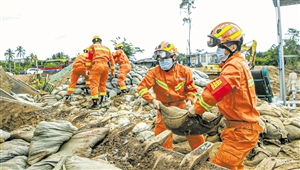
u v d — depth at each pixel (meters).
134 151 3.00
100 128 3.54
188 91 4.12
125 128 3.61
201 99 2.66
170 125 3.07
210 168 2.40
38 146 2.95
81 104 8.59
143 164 2.75
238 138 2.73
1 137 3.27
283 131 4.88
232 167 2.75
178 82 4.02
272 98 9.66
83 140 3.26
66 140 3.21
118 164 2.89
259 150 4.47
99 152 3.22
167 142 4.05
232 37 2.78
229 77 2.56
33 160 2.82
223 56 2.87
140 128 5.76
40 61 52.44
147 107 7.91
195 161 2.40
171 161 2.59
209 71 23.38
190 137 3.82
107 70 8.09
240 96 2.66
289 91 11.79
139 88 3.93
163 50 3.84
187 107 3.93
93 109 7.80
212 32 2.91
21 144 3.21
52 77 15.34
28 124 4.39
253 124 2.75
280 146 4.75
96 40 7.85
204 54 34.19
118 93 9.33
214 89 2.57
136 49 19.36
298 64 26.05
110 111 7.89
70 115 4.81
